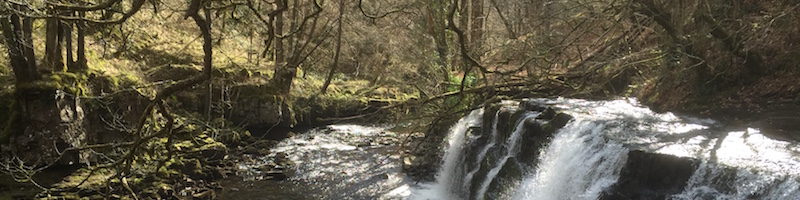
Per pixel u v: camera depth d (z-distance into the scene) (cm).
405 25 1944
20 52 1096
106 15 885
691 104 1019
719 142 748
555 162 891
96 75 1319
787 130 798
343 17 2023
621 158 732
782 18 998
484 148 1200
